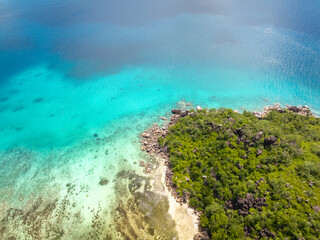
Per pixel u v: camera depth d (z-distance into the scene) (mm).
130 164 49938
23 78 84812
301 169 36438
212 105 68250
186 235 36031
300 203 31766
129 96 73688
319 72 78188
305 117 53188
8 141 59375
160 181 45062
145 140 56375
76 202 42781
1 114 68562
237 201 35938
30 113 68562
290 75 78250
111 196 43375
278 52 89688
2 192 45969
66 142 58031
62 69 88812
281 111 58938
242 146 43875
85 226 38844
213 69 83812
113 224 38688
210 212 36344
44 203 43156
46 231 38594
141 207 40719
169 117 64188
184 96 72500
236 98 70500
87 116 66562
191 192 40750
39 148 56719
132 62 90688
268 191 34906
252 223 32250
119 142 56594
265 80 76938
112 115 66438
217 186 38969
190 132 52406
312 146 41562
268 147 42031
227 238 32469
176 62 88875
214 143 46719
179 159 46719
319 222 28797
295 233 28672
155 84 78438
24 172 50406
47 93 77000
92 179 47281
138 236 36625
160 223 37969
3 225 39938
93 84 79875
